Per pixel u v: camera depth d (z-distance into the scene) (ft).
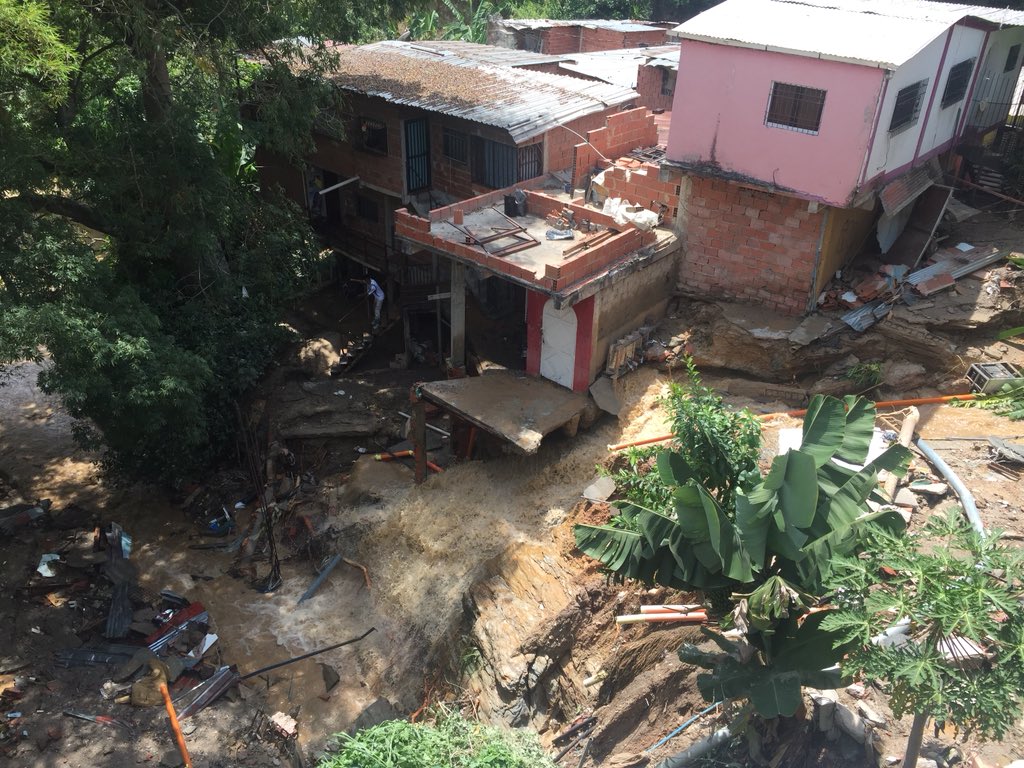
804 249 69.82
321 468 80.33
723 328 72.79
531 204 80.64
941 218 75.00
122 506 78.18
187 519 77.25
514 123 81.87
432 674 61.31
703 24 67.51
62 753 54.80
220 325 82.17
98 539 72.38
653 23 142.00
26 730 55.83
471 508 68.23
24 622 63.82
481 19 146.82
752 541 34.78
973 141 80.89
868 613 30.09
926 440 61.46
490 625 58.34
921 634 31.45
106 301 64.69
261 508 76.59
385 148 95.20
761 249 71.92
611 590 56.65
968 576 29.27
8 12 55.21
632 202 78.13
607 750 47.80
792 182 66.80
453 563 65.10
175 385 63.93
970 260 73.00
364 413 83.56
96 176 70.03
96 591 68.28
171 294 81.00
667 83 99.76
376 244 101.71
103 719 57.36
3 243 60.90
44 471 82.12
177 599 68.18
